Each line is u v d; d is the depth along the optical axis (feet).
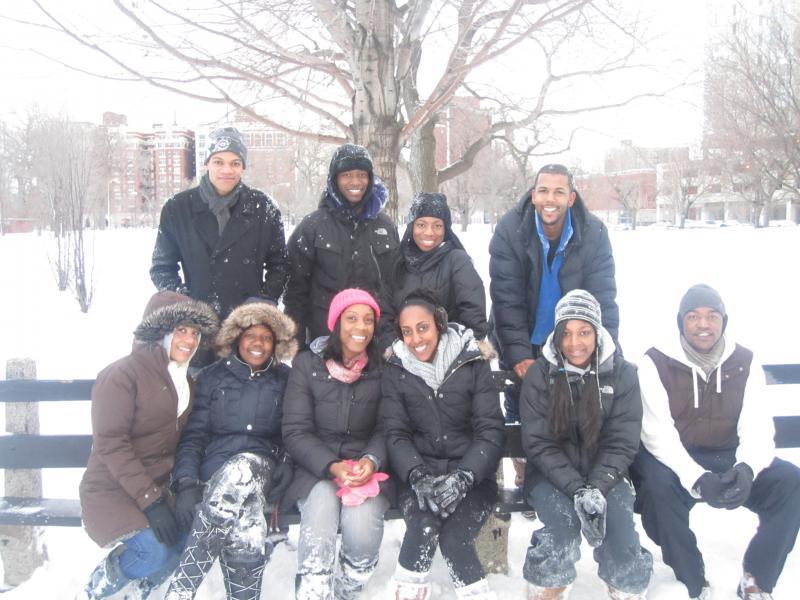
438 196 11.60
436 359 10.09
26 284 46.80
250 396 10.19
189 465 9.77
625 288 39.27
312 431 10.24
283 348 10.33
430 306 10.05
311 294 12.39
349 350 10.23
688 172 139.95
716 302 9.76
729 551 11.01
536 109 23.50
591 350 9.56
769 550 9.20
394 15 17.85
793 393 18.86
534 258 11.59
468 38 17.61
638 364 10.27
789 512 9.14
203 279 11.59
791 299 33.47
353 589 9.43
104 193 112.27
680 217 163.63
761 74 37.45
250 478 8.96
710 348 9.96
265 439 10.39
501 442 10.02
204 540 8.75
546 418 9.75
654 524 9.62
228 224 11.63
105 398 9.25
